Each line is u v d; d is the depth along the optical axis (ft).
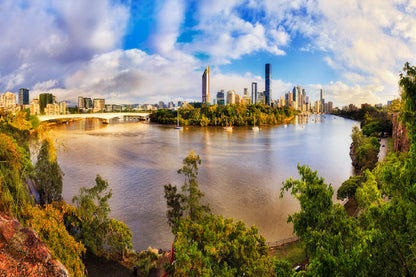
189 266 52.42
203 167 249.96
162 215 140.67
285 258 92.32
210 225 66.13
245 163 268.82
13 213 46.44
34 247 32.94
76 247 61.41
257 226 130.21
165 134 552.41
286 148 367.45
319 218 61.82
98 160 273.33
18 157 61.36
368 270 37.06
